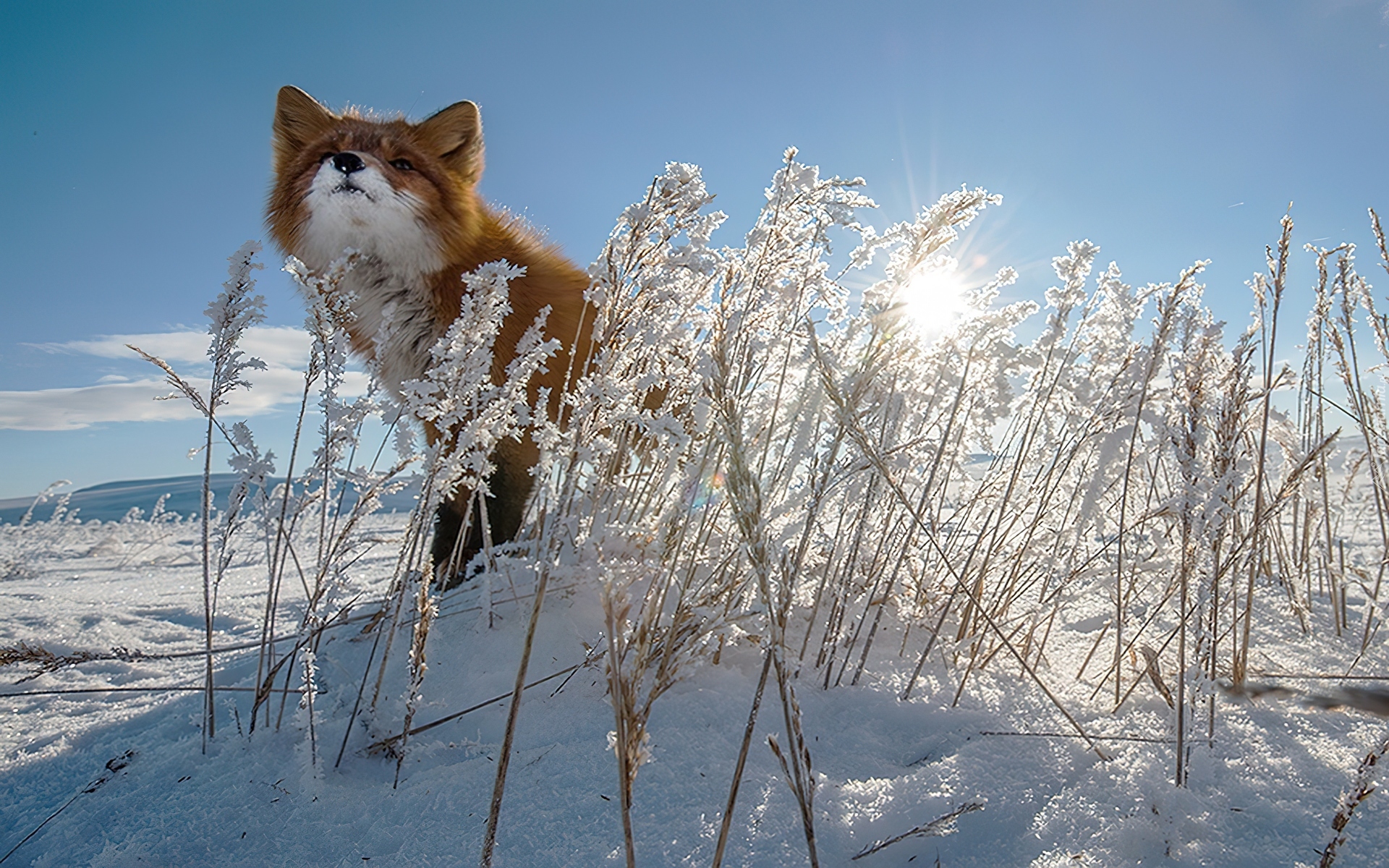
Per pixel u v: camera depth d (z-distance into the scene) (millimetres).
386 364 3854
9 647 2244
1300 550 3285
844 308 2281
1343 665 2254
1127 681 2170
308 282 1835
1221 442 1796
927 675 2266
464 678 2232
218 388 1887
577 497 2748
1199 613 1617
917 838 1405
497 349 3439
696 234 2166
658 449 2311
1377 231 2828
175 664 2980
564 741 1836
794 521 2115
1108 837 1347
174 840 1548
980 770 1625
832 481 2104
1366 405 2895
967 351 2363
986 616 2018
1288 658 2340
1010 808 1476
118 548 8164
